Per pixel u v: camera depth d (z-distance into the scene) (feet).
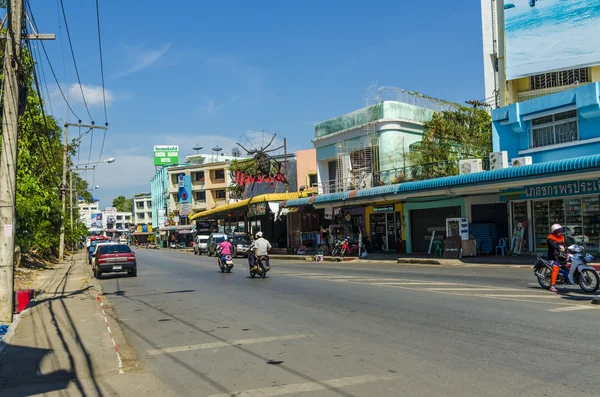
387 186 89.40
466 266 70.44
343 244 102.53
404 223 100.78
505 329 27.84
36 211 73.82
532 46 77.30
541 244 75.61
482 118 106.63
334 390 19.34
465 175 73.36
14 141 39.68
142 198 423.23
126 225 506.89
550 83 78.79
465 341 25.66
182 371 23.56
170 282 67.92
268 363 23.90
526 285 45.98
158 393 20.49
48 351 28.09
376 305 38.45
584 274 39.88
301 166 143.54
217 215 184.03
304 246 125.59
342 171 112.57
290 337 29.14
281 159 204.23
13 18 39.55
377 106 104.37
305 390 19.58
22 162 79.10
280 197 128.16
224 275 74.49
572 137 69.56
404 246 101.04
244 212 160.04
